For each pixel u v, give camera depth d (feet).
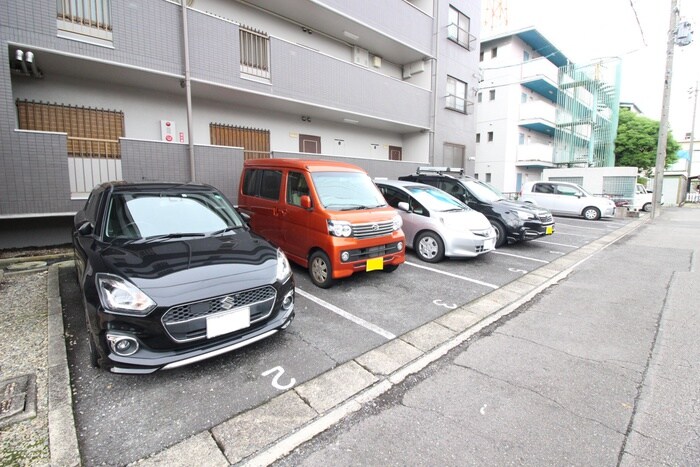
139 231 10.81
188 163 22.00
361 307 13.70
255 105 29.73
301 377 9.05
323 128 36.11
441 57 43.45
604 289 16.80
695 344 11.07
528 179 73.82
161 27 21.18
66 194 18.03
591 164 64.13
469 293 15.69
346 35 35.65
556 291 16.49
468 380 9.14
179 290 8.30
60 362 9.20
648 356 10.34
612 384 8.93
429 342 11.16
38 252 19.57
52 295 13.52
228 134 28.78
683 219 47.26
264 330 9.46
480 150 70.44
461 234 19.29
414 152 44.62
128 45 19.99
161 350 8.05
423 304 14.24
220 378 8.88
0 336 10.59
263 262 10.16
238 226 12.62
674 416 7.69
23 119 20.11
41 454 6.34
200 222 11.90
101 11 19.72
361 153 40.52
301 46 28.60
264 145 31.19
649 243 29.12
